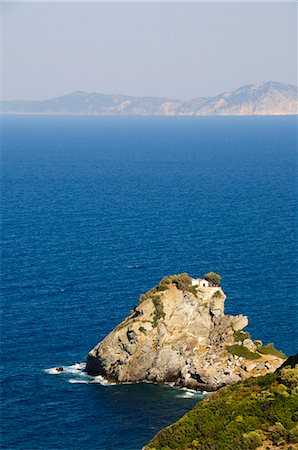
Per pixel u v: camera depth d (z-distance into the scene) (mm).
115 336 123562
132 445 101125
